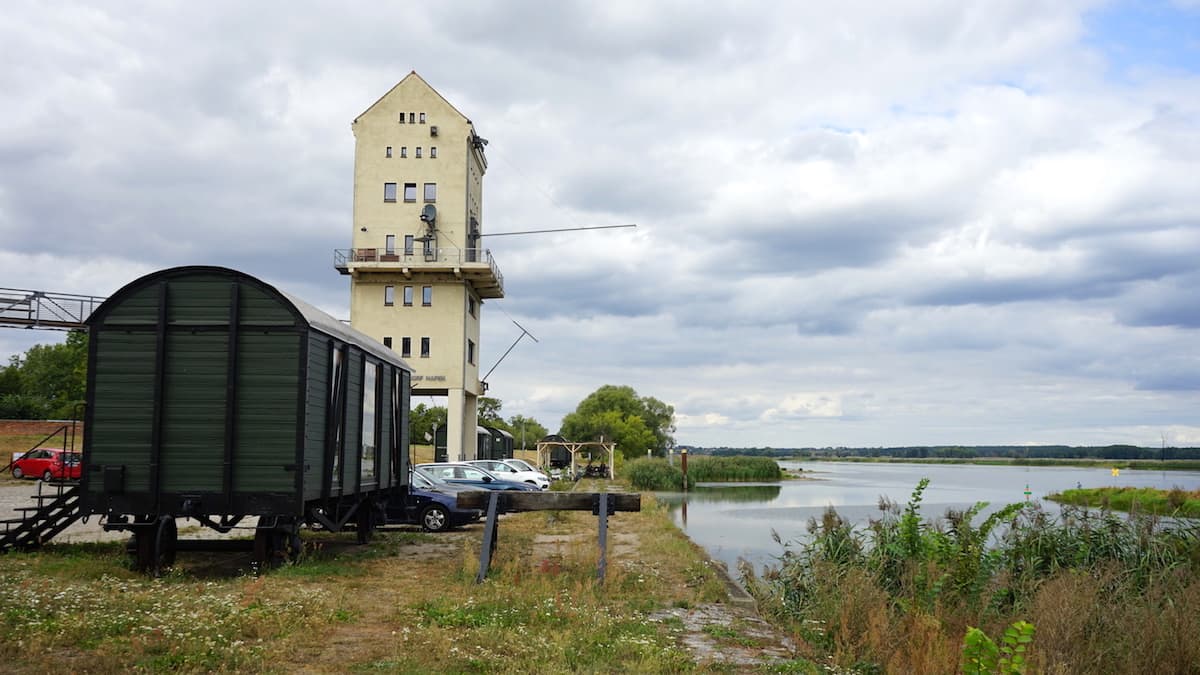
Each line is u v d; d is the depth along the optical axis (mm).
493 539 15742
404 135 55125
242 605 10516
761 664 9023
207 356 14203
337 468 16281
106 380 14125
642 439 133625
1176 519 16969
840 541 15344
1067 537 15820
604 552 13734
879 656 9641
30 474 41656
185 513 13859
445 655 8391
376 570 14852
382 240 54469
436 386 54094
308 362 14359
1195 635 10102
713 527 30922
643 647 9102
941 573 12703
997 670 8023
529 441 146375
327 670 7891
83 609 9875
